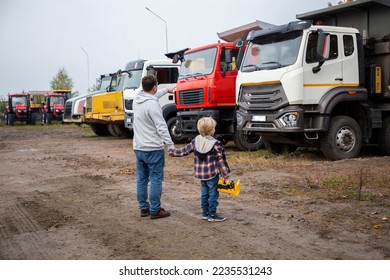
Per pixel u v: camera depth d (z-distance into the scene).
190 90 12.96
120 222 5.56
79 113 22.47
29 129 32.41
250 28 12.75
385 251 4.21
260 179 8.02
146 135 5.46
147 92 5.55
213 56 12.48
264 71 10.04
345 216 5.42
